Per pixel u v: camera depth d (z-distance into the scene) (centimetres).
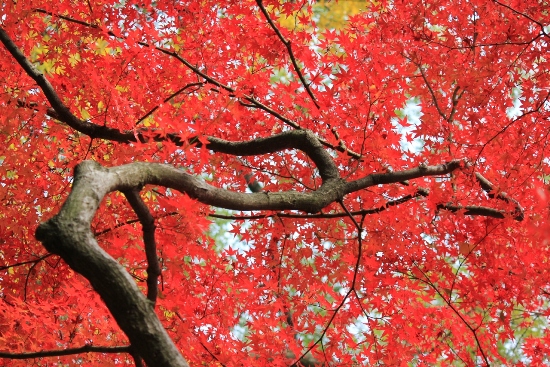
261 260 423
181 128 280
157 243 344
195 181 262
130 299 188
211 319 368
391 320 388
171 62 409
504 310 427
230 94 367
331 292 383
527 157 416
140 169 240
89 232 194
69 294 319
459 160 392
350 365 367
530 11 415
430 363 428
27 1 383
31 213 370
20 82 367
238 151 347
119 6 430
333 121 368
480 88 427
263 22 402
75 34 410
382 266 417
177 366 186
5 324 331
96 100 384
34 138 377
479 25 430
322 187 326
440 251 418
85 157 371
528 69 422
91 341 346
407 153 413
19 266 391
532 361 451
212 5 425
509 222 402
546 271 423
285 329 364
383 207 399
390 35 427
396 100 352
